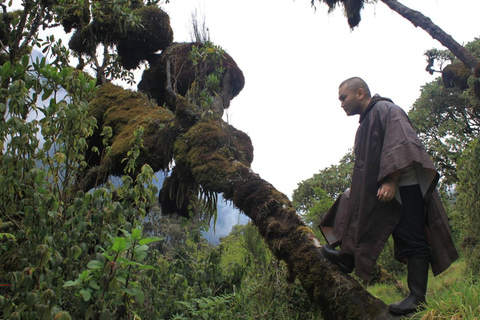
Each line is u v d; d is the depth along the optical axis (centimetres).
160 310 446
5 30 616
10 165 345
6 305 290
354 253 314
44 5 625
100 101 731
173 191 640
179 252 563
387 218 308
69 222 356
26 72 380
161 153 614
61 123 385
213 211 558
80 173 420
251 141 591
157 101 850
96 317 293
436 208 307
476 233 795
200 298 485
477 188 840
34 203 352
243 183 473
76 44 832
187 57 775
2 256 379
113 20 816
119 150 620
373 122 323
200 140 544
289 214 422
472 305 270
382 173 298
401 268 1057
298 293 483
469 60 880
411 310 300
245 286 534
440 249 303
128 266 311
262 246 557
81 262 357
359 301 329
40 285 285
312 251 372
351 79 355
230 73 780
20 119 346
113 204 364
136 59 864
